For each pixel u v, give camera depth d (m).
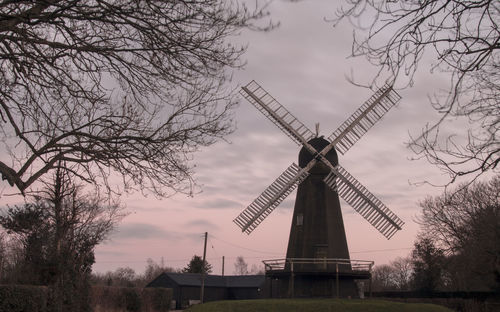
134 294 40.09
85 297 27.31
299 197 30.59
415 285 53.75
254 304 26.83
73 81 9.83
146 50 9.62
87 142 9.66
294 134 30.97
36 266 25.03
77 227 26.78
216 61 10.05
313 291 28.91
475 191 33.72
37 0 8.05
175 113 10.70
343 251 29.39
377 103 32.28
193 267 82.31
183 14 9.25
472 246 36.19
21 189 8.66
